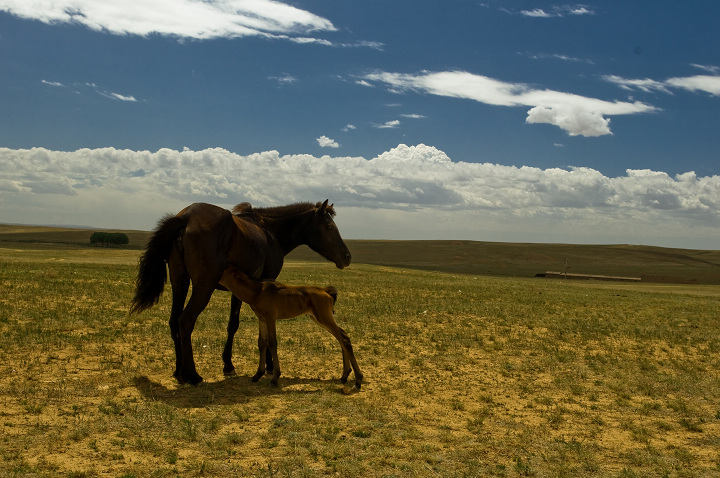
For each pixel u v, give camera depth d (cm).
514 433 739
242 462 595
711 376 1141
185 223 905
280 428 702
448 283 3531
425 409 829
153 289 935
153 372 970
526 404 884
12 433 643
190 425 699
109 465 571
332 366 1091
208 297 905
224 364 1009
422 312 1923
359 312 1838
